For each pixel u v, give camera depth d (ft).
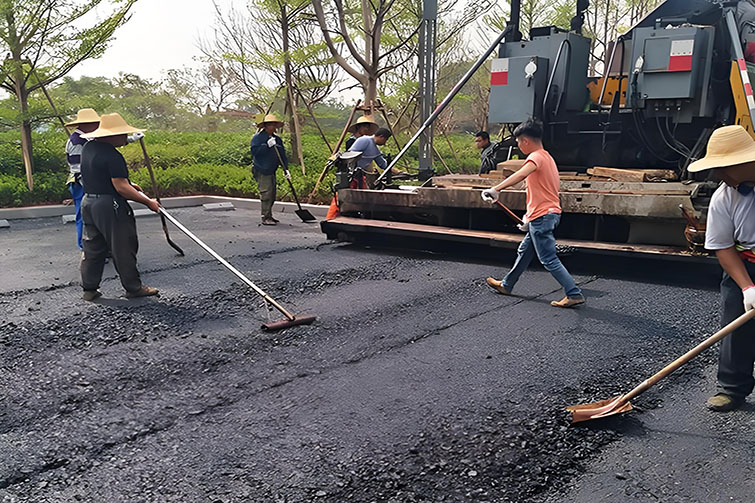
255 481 9.53
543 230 17.65
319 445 10.55
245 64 55.06
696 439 10.68
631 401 12.10
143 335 16.07
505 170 26.00
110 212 18.53
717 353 14.43
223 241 29.22
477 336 15.78
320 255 25.95
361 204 28.22
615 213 21.58
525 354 14.52
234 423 11.41
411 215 27.78
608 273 22.13
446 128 64.44
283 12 49.73
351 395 12.48
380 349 14.97
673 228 21.24
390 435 10.85
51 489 9.45
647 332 15.85
